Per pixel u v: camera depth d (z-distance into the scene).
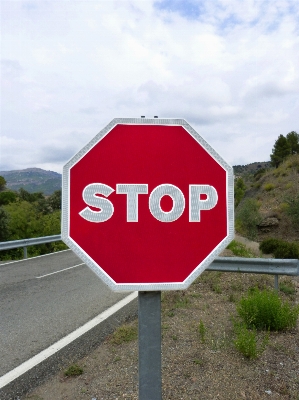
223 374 2.95
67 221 1.30
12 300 5.89
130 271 1.32
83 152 1.32
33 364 3.43
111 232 1.32
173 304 4.79
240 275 6.25
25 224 21.64
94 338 4.00
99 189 1.32
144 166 1.34
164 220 1.33
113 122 1.34
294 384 2.82
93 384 2.92
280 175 35.06
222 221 1.35
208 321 4.15
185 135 1.36
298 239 23.83
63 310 5.21
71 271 8.30
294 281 6.70
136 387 2.79
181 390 2.70
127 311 4.95
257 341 3.64
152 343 1.37
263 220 26.36
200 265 1.33
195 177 1.35
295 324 4.04
